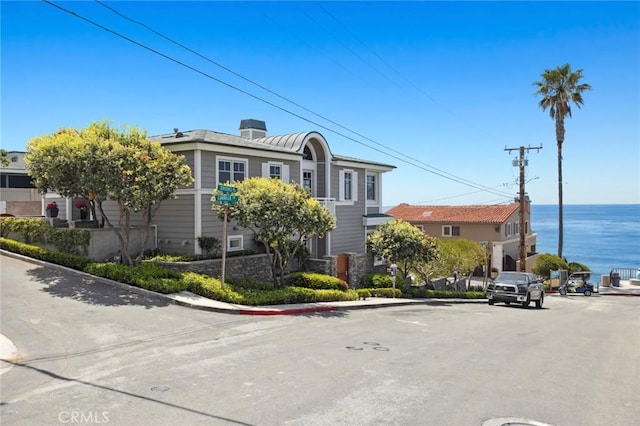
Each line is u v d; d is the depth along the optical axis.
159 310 13.84
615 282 46.56
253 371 8.59
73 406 6.74
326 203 26.03
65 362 8.90
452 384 8.27
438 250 29.38
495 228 46.06
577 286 40.44
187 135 22.08
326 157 27.12
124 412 6.54
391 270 24.78
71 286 15.68
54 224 20.97
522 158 35.34
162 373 8.33
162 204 21.02
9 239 21.14
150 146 17.58
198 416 6.43
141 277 16.02
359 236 30.17
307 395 7.37
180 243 20.48
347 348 10.81
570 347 12.62
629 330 17.25
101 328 11.58
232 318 13.89
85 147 16.48
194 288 16.19
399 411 6.81
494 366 9.80
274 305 16.91
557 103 43.34
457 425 6.36
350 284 26.61
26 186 35.50
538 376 9.13
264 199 17.98
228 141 21.38
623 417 6.94
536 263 44.19
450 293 30.08
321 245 27.28
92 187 16.72
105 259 19.31
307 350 10.40
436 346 11.70
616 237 143.75
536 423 6.57
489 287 26.77
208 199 20.36
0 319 11.89
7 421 6.19
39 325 11.52
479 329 15.27
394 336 12.88
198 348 10.22
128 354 9.55
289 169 24.58
